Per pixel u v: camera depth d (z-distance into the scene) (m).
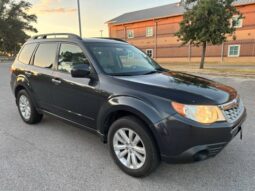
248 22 26.12
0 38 49.50
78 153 3.71
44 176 3.06
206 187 2.81
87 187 2.83
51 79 4.09
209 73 15.40
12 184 2.88
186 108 2.62
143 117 2.77
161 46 34.38
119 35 39.34
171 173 3.11
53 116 4.34
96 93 3.32
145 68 3.96
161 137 2.68
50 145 4.01
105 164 3.37
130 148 3.05
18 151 3.78
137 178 3.02
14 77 5.15
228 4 16.80
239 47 27.19
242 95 7.73
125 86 3.06
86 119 3.62
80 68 3.34
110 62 3.67
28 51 4.95
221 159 3.44
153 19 33.97
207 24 16.89
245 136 4.21
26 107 5.04
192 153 2.61
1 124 5.09
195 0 18.17
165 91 2.82
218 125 2.63
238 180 2.93
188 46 31.41
